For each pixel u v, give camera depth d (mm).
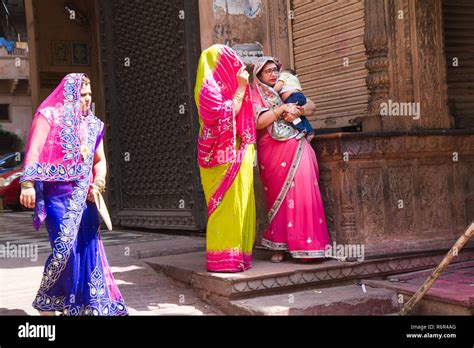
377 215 4562
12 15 21672
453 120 4969
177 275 4590
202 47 6082
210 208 4258
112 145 7727
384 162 4605
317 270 4262
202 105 4086
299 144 4395
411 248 4629
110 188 7777
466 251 4832
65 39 10281
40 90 10148
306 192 4363
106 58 7750
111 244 6016
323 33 5809
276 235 4465
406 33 4801
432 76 4875
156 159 7074
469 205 4965
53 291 3555
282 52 6195
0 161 15203
